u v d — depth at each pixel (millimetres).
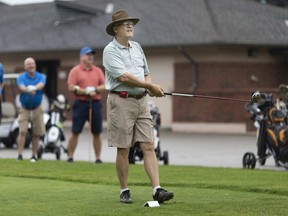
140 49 22859
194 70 71938
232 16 76312
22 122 37844
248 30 73625
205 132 68500
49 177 29922
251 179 28734
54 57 79312
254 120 36500
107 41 76312
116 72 21938
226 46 71125
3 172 31641
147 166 22094
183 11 77375
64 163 36375
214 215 19812
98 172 31953
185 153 47031
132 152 35469
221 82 71438
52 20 84500
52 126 41594
